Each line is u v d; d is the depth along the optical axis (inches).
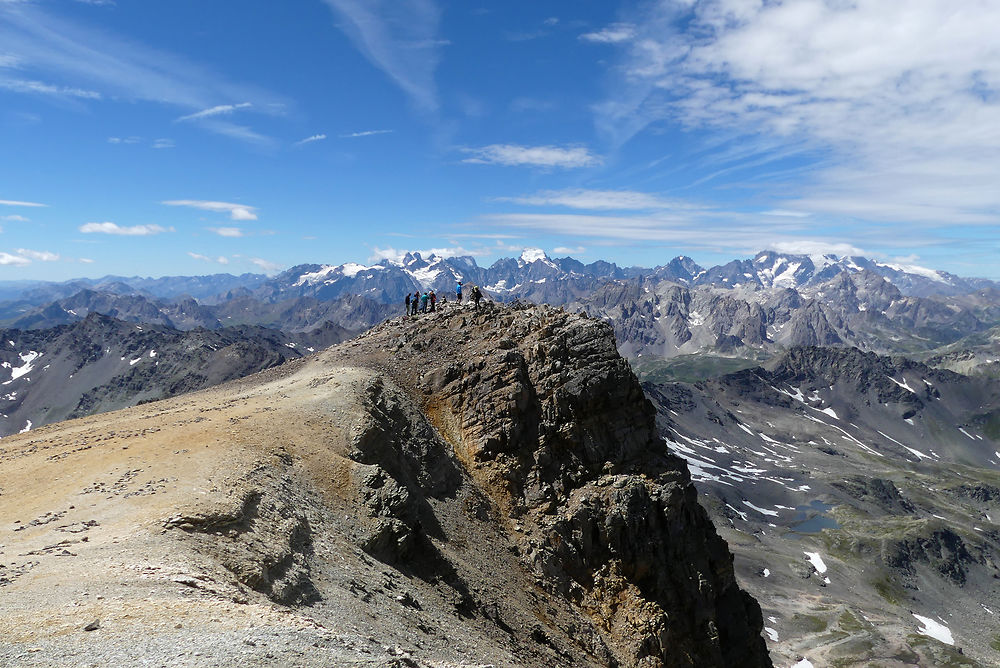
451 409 2989.7
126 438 2108.8
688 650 2541.8
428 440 2650.1
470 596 1991.9
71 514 1441.9
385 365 3238.2
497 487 2704.2
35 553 1181.7
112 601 982.4
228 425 2143.2
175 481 1617.9
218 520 1418.6
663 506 2812.5
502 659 1688.0
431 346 3393.2
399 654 1099.9
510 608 2096.5
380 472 2106.3
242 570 1283.2
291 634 985.5
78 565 1121.4
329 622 1289.4
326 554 1601.9
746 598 2957.7
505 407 2903.5
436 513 2314.2
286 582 1355.8
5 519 1450.5
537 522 2618.1
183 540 1301.7
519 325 3376.0
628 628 2410.2
